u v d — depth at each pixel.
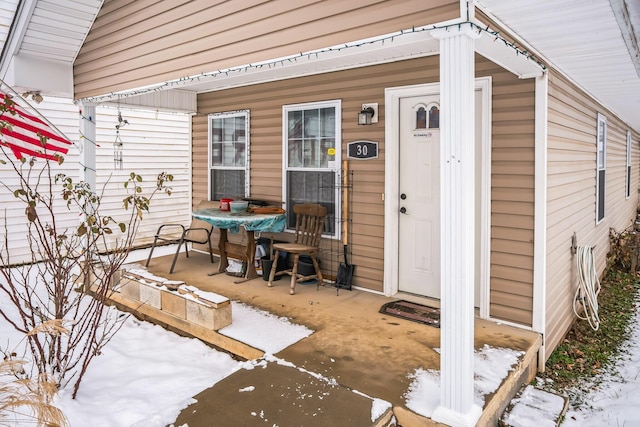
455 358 2.46
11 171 6.74
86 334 4.17
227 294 4.71
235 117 6.16
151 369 3.48
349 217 4.90
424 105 4.39
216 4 3.69
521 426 2.68
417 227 4.56
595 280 4.75
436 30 2.43
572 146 4.56
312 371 3.01
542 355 3.70
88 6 4.85
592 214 5.82
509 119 3.74
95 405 2.97
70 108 7.29
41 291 5.46
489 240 3.92
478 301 4.14
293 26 3.13
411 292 4.67
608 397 3.38
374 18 2.68
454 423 2.43
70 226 7.30
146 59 4.45
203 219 5.15
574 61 3.59
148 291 4.46
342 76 4.83
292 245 4.94
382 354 3.27
